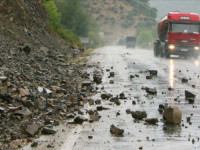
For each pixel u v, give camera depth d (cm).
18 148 712
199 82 1753
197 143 750
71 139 779
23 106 1016
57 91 1302
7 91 1094
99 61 3109
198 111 1081
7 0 3061
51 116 980
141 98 1300
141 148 709
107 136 805
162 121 952
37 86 1347
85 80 1778
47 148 713
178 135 815
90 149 707
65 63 2525
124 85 1623
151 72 2064
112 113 1049
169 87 1557
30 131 795
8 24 2892
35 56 2239
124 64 2819
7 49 2112
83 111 1064
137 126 898
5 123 855
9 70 1470
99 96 1327
